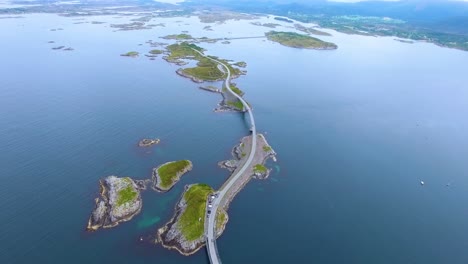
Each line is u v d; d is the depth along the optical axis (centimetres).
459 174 15038
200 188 12231
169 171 13400
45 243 9819
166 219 11094
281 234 10650
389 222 11506
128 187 12100
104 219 10775
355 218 11606
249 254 9781
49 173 13062
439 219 11819
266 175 13950
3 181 12381
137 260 9469
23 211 10969
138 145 15775
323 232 10831
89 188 12300
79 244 9894
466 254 10238
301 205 12169
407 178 14462
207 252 9688
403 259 9894
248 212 11631
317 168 14862
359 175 14462
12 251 9469
